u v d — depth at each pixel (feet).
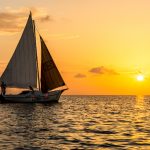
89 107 248.73
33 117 156.97
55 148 76.74
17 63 239.71
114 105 290.97
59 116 163.84
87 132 104.37
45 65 238.89
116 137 93.76
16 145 79.61
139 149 76.54
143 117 162.30
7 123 130.00
